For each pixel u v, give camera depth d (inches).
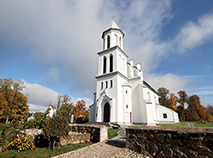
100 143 351.6
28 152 287.0
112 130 627.8
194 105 2139.5
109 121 1013.8
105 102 1083.3
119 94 1039.6
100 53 1279.5
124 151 258.4
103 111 1071.0
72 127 486.6
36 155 268.4
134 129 261.3
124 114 998.4
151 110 1013.8
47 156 262.1
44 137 322.0
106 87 1128.8
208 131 158.9
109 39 1289.4
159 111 1374.3
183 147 178.2
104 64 1248.2
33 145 315.9
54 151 295.7
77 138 386.3
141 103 1059.9
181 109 2102.6
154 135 221.5
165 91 2212.1
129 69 1330.0
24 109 1552.7
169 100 2144.4
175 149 186.5
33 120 464.4
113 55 1177.4
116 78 1067.9
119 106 1003.3
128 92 1066.7
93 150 285.9
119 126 860.0
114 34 1272.1
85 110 1867.6
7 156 259.3
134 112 1072.2
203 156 156.1
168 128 209.6
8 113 1325.0
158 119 1349.7
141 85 1109.7
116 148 294.0
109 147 308.8
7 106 1350.9
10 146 303.9
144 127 249.0
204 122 1720.0
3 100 1341.0
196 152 163.3
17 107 1459.2
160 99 2176.4
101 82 1176.8
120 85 1082.7
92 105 1187.3
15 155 266.1
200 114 2087.8
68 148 319.9
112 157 232.2
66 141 360.5
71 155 255.4
